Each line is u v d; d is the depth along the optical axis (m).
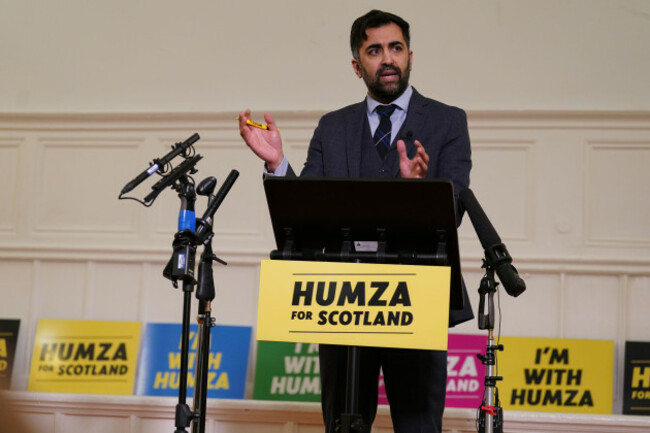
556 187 4.75
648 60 4.86
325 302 1.87
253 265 4.86
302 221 1.96
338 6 5.20
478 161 4.82
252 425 3.58
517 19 4.98
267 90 5.18
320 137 2.63
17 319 4.95
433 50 5.03
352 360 1.94
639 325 4.54
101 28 5.36
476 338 4.39
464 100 4.97
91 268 4.98
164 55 5.29
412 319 1.84
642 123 4.72
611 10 4.91
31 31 5.39
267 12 5.25
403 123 2.54
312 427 3.55
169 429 3.68
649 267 4.56
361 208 1.91
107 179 5.11
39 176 5.15
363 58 2.57
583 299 4.59
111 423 3.71
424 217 1.90
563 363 4.34
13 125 5.21
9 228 5.12
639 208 4.68
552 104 4.89
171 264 2.21
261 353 4.52
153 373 4.59
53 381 4.64
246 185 4.99
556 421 3.44
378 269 1.87
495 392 2.14
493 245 2.04
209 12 5.29
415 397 2.32
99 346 4.70
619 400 4.43
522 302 4.61
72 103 5.30
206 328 2.34
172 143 5.09
